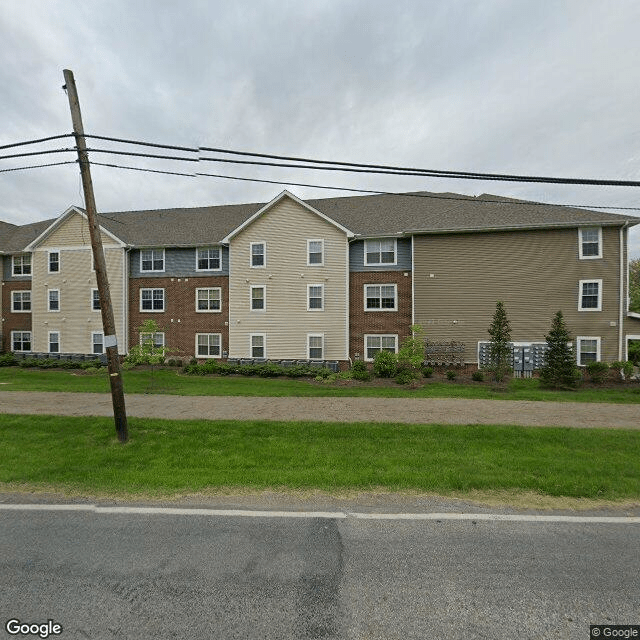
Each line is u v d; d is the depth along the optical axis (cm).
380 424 838
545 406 1052
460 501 476
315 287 2053
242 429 796
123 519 426
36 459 625
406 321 1989
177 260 2262
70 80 708
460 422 864
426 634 262
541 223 1788
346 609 285
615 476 551
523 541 382
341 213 2277
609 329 1738
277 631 264
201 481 536
